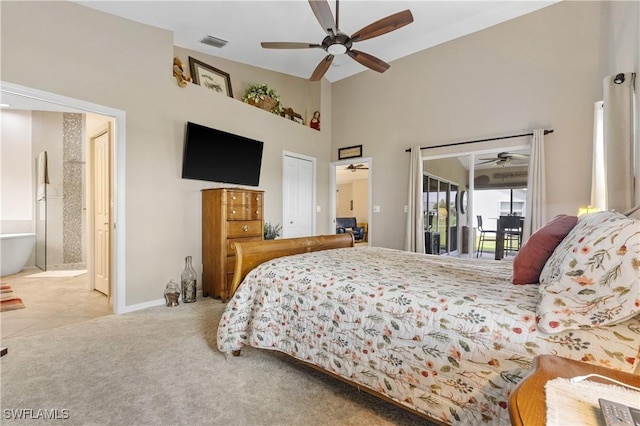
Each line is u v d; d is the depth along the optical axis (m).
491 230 4.01
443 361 1.29
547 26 3.59
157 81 3.35
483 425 1.18
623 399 0.67
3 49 2.38
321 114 5.64
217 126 3.97
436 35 4.34
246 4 2.99
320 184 5.60
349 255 2.46
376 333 1.50
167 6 2.94
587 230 1.28
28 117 5.18
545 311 1.13
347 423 1.50
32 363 2.04
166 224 3.43
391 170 4.93
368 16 3.52
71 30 2.72
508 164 3.87
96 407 1.59
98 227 3.77
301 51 4.33
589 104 3.33
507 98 3.86
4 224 5.02
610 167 2.74
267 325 1.95
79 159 5.51
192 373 1.94
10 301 3.45
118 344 2.34
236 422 1.50
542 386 0.72
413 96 4.68
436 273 1.85
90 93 2.83
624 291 1.01
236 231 3.66
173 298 3.31
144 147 3.23
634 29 2.62
